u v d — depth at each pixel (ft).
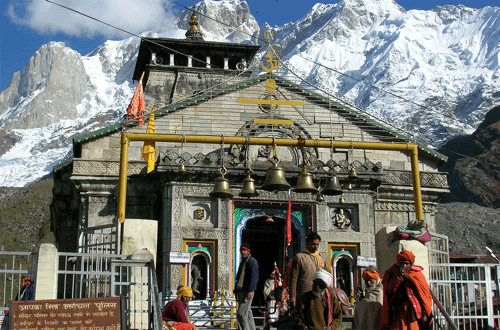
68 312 55.52
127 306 65.10
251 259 61.16
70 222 134.21
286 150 114.62
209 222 107.14
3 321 58.39
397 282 50.65
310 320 48.73
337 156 119.03
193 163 107.14
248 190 77.10
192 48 166.40
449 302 68.95
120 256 64.90
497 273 68.23
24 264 193.57
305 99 123.13
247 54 169.17
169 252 103.60
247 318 59.77
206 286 104.17
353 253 109.70
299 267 51.75
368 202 111.75
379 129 123.24
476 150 541.34
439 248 76.28
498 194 485.56
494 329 66.44
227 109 120.88
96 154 117.08
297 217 110.93
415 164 84.89
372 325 53.36
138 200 115.14
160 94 162.30
